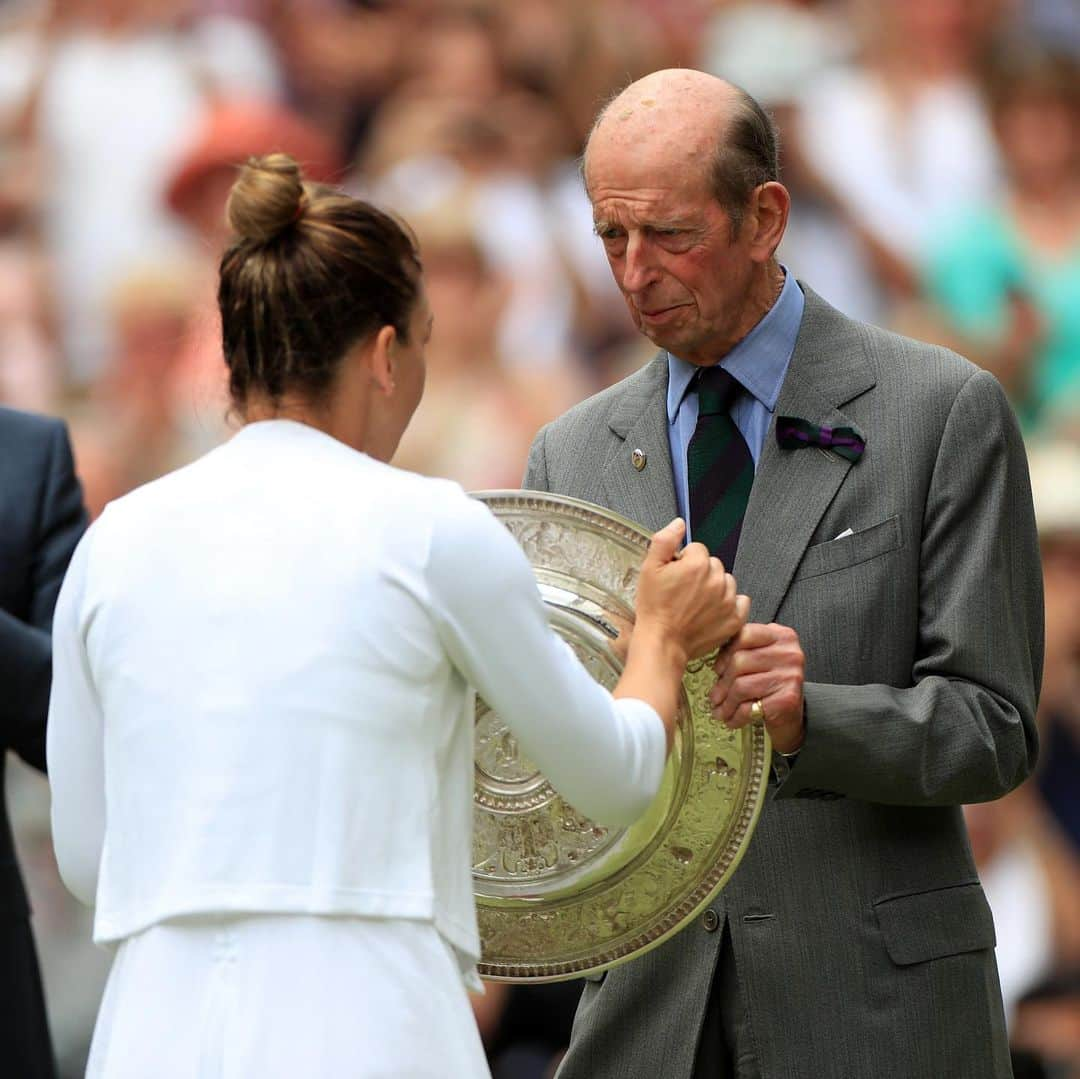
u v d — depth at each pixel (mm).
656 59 25312
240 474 7941
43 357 23797
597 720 7941
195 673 7676
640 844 9273
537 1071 18797
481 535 7781
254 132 24422
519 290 24516
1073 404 25344
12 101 24078
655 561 8695
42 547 12945
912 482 9930
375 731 7586
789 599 9922
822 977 9812
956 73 25562
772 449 10180
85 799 8234
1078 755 22938
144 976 7547
